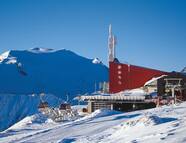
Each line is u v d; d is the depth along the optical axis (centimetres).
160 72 6625
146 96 5084
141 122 1792
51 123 3884
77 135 2095
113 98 5250
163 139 1320
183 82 5309
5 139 2709
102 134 1905
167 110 2547
